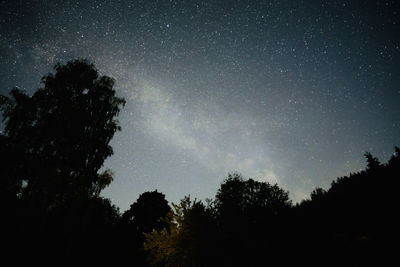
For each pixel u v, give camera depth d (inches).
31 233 532.4
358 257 186.7
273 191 966.4
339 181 476.4
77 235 601.9
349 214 292.8
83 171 655.1
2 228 496.1
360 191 358.3
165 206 1112.2
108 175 685.3
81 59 792.3
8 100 634.8
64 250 546.3
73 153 651.5
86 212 631.2
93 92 752.3
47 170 598.2
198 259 257.1
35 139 628.1
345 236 233.3
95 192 666.8
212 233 271.6
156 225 1023.6
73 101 725.3
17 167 578.6
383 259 171.8
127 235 878.4
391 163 405.7
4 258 456.4
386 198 289.3
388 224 224.1
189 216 280.8
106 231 852.6
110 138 741.9
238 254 253.3
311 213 355.9
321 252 216.7
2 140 594.2
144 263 720.3
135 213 1069.8
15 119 619.5
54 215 601.9
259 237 283.0
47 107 682.8
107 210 1173.7
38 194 579.8
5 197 547.2
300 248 238.7
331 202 372.8
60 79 726.5
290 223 330.6
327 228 273.6
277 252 242.8
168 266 271.6
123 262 697.6
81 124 687.1
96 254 659.4
